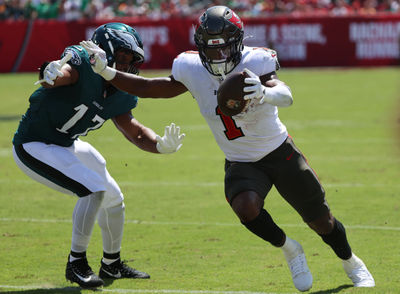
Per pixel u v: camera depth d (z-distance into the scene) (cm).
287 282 1491
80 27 7406
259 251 1759
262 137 1352
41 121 1423
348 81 6234
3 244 1844
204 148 3375
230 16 1284
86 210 1396
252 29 7419
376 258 1659
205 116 1384
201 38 1282
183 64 1352
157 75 6888
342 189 2462
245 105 1256
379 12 8362
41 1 8200
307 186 1383
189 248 1794
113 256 1541
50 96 1407
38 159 1420
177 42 7388
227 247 1800
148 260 1691
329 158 3041
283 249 1376
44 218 2144
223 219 2106
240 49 1312
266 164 1376
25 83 6544
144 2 8650
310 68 7412
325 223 1407
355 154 3122
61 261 1688
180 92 1388
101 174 1504
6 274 1576
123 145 3500
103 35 1420
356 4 8462
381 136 3569
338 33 7331
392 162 2933
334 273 1557
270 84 1295
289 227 1989
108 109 1468
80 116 1429
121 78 1323
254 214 1309
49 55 7456
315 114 4381
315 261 1659
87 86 1391
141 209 2242
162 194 2452
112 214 1501
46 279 1539
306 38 7381
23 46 7462
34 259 1703
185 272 1585
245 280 1512
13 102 5259
